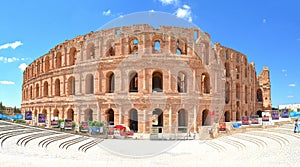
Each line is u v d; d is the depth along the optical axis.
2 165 15.66
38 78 72.94
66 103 60.62
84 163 16.92
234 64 71.62
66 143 35.03
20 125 45.34
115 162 17.62
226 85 69.69
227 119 68.94
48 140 35.69
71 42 67.31
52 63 68.12
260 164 17.64
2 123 45.56
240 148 34.22
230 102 69.06
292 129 43.62
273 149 26.73
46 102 67.25
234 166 16.72
